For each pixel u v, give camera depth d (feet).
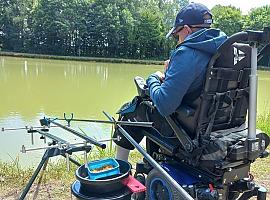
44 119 9.97
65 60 161.58
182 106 8.32
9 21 178.50
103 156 15.67
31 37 179.42
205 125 8.16
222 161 7.92
